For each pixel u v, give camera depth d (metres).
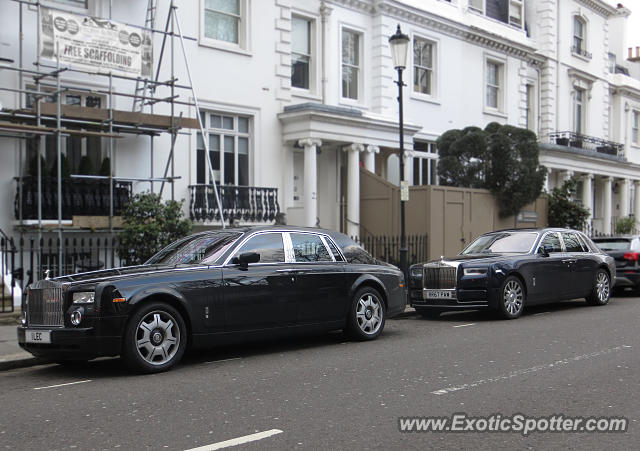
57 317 7.48
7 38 12.84
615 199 33.16
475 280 11.50
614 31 38.16
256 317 8.38
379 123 18.62
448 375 7.23
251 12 17.03
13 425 5.53
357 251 10.03
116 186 13.91
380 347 9.14
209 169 14.34
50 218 12.87
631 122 34.75
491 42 24.52
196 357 8.59
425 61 22.39
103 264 14.06
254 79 17.09
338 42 19.50
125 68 13.34
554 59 28.34
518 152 19.98
